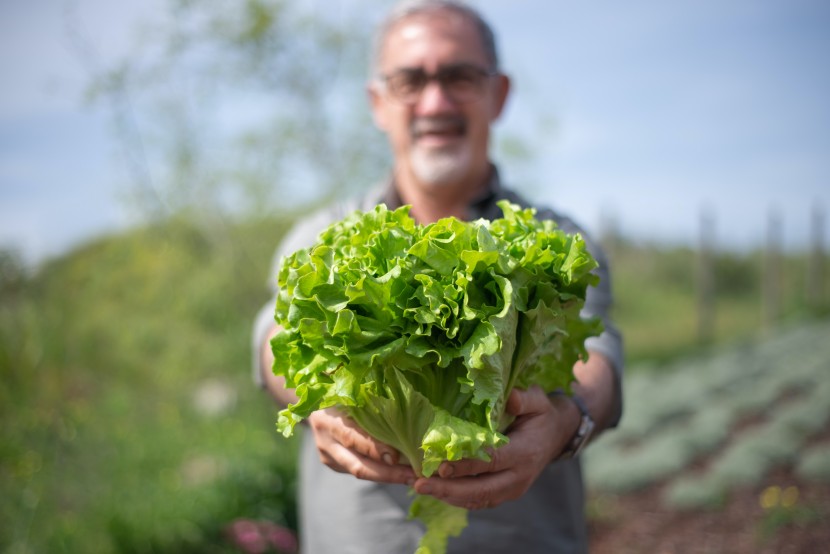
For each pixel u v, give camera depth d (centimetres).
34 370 734
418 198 287
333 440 197
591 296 236
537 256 174
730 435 830
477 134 274
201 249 1058
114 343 877
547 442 187
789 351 1198
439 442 164
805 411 773
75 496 562
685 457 757
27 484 558
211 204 1061
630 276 2009
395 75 273
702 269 1611
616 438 862
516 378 185
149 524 493
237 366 768
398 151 289
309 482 261
